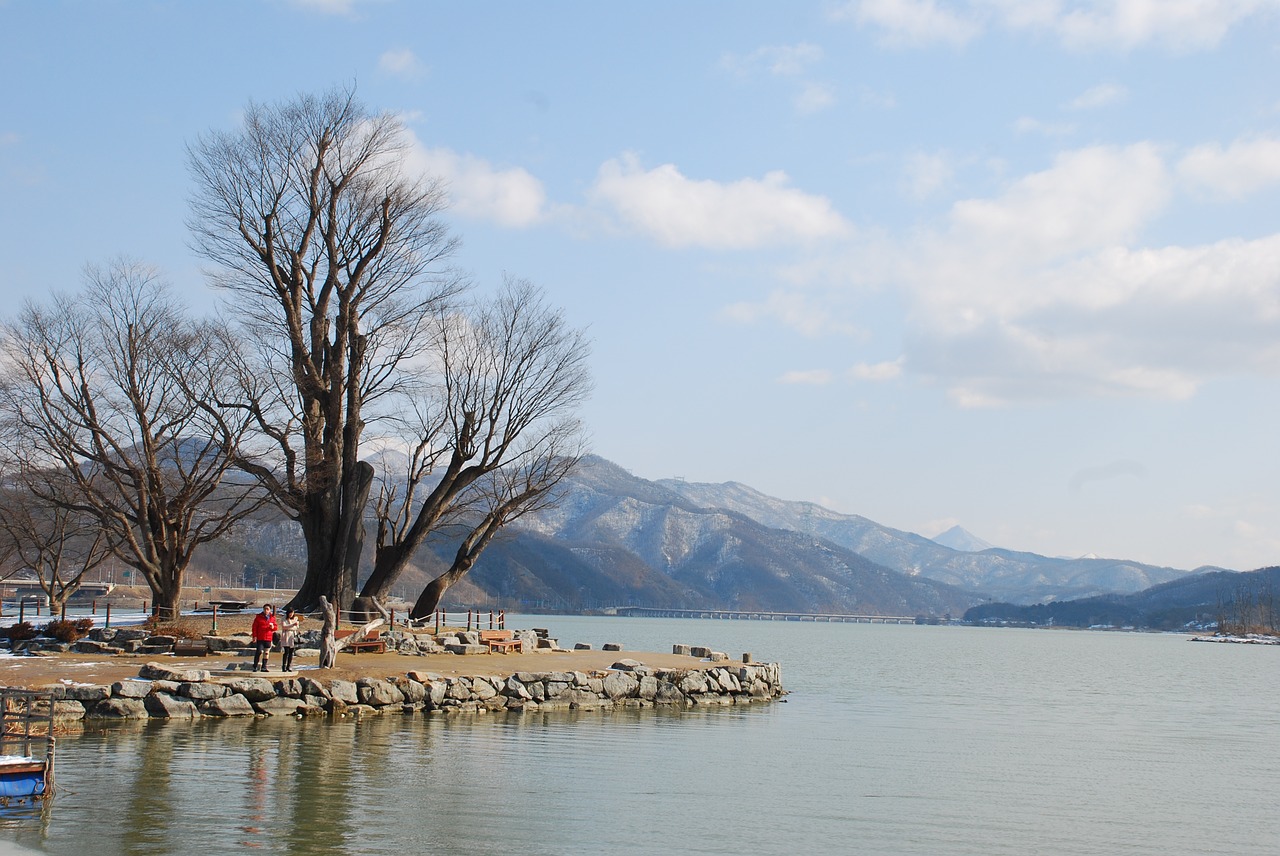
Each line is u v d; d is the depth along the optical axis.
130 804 20.78
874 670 85.31
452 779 24.73
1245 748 38.34
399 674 36.28
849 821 22.70
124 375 49.94
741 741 33.75
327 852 18.33
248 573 125.56
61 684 30.30
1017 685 72.62
